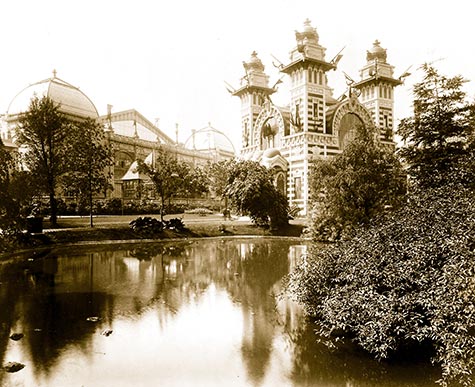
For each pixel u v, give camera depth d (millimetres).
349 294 13711
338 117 81562
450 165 26656
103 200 72938
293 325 16156
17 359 12672
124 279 25094
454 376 10633
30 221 42406
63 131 52094
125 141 98250
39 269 28375
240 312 17969
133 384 11008
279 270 28453
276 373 11703
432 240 13789
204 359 12758
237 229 58656
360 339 13266
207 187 92875
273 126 89812
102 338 14633
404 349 13180
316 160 45125
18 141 49875
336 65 81562
